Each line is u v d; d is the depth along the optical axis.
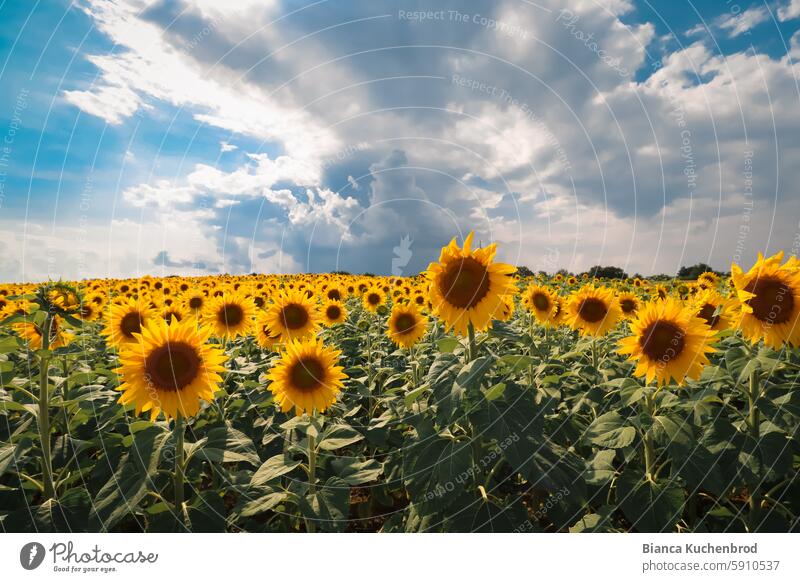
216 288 13.91
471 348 4.08
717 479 3.65
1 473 3.73
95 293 10.71
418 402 4.70
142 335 3.93
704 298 5.54
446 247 4.23
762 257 4.38
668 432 3.77
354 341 10.17
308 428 4.14
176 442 3.94
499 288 4.12
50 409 5.40
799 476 4.28
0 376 4.97
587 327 6.66
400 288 13.95
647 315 4.32
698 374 4.12
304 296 6.97
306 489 4.10
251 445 4.02
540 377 5.43
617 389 4.84
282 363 4.53
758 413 4.24
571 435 4.80
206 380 3.97
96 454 5.57
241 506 3.82
